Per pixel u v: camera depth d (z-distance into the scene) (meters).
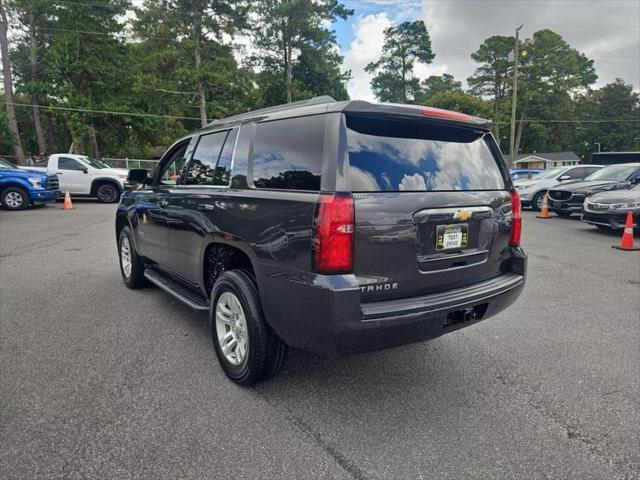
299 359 3.52
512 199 3.28
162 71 33.75
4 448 2.35
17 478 2.13
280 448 2.39
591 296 5.27
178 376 3.18
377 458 2.32
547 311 4.72
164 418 2.65
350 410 2.78
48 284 5.58
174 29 33.34
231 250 3.23
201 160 3.73
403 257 2.55
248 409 2.77
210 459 2.29
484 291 2.91
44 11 29.80
